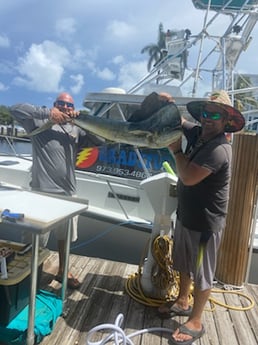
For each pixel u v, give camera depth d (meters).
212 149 1.96
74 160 2.74
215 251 2.11
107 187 3.74
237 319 2.44
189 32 4.53
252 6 4.45
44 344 1.97
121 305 2.49
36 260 1.75
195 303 2.13
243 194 2.86
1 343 1.91
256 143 2.82
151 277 2.55
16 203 2.03
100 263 3.23
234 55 4.79
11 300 1.92
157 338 2.13
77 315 2.31
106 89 3.88
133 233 3.51
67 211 1.97
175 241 2.30
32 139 2.63
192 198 2.08
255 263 3.28
